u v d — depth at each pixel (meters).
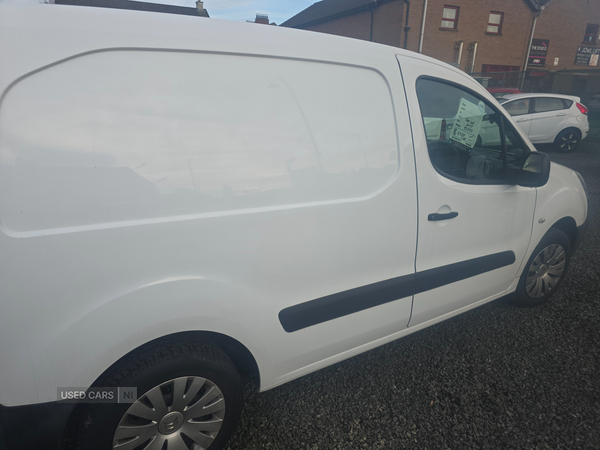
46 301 1.14
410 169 1.84
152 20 1.26
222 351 1.52
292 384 2.12
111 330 1.23
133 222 1.24
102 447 1.30
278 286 1.57
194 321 1.38
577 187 2.79
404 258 1.93
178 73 1.29
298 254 1.59
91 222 1.18
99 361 1.23
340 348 1.88
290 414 1.90
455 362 2.27
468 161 2.19
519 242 2.46
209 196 1.36
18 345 1.12
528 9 17.78
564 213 2.65
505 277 2.50
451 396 2.01
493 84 16.44
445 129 2.02
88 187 1.17
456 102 2.06
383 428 1.81
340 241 1.69
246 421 1.86
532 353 2.34
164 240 1.29
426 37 16.33
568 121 9.52
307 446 1.72
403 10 15.72
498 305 2.92
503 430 1.79
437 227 2.01
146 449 1.39
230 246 1.42
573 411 1.89
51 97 1.12
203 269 1.38
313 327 1.72
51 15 1.13
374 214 1.76
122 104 1.21
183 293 1.34
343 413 1.90
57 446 1.25
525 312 2.80
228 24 1.40
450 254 2.12
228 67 1.38
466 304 2.35
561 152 9.80
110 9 1.23
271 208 1.49
